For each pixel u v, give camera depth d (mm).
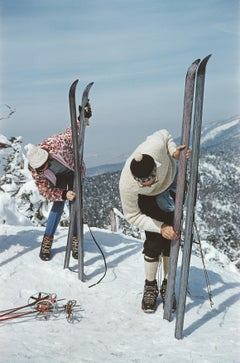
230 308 4402
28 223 9641
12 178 10922
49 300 4027
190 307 4336
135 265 5297
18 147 11180
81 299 4406
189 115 3553
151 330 3865
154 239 4113
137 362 3197
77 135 4562
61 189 4742
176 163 3902
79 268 4734
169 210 3943
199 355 3324
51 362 3133
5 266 4770
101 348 3473
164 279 4293
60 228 6387
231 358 3242
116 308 4273
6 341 3467
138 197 3914
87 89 4582
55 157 4754
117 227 9562
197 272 5379
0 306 4094
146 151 3684
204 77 3359
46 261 5012
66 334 3707
